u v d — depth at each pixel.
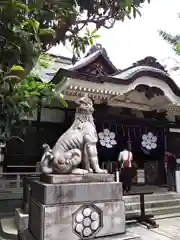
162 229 5.51
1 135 1.96
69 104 8.62
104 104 9.09
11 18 1.29
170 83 8.53
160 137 11.23
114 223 2.70
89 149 2.96
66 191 2.52
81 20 2.60
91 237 2.54
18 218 4.96
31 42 1.40
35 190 2.86
